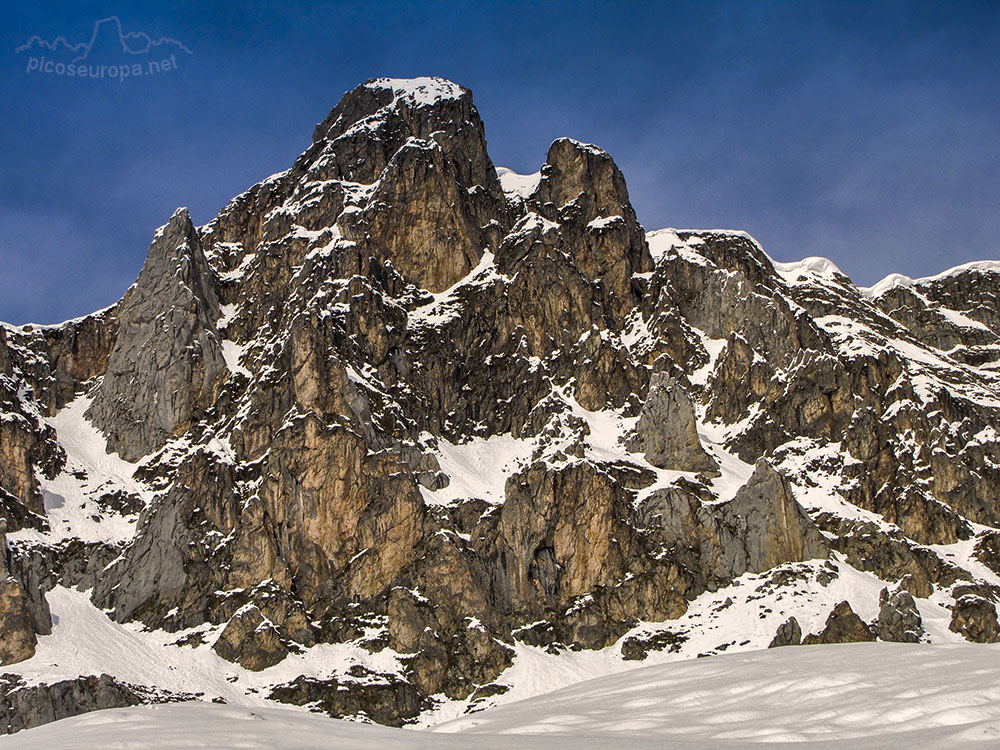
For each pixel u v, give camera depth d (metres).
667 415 176.12
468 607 151.25
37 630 141.62
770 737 75.56
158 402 179.12
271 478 158.75
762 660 105.94
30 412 174.00
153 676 139.62
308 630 148.38
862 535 166.12
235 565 153.25
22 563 145.88
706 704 91.06
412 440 170.38
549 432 178.25
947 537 172.00
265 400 170.38
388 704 140.00
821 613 150.62
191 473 161.25
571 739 78.88
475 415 183.25
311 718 81.69
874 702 79.81
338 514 157.12
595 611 153.38
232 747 68.81
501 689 143.25
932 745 64.75
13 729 128.62
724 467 176.12
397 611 148.88
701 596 158.38
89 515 166.62
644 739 78.19
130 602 152.62
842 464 177.12
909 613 148.88
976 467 182.25
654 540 161.88
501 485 169.88
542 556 157.62
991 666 85.44
